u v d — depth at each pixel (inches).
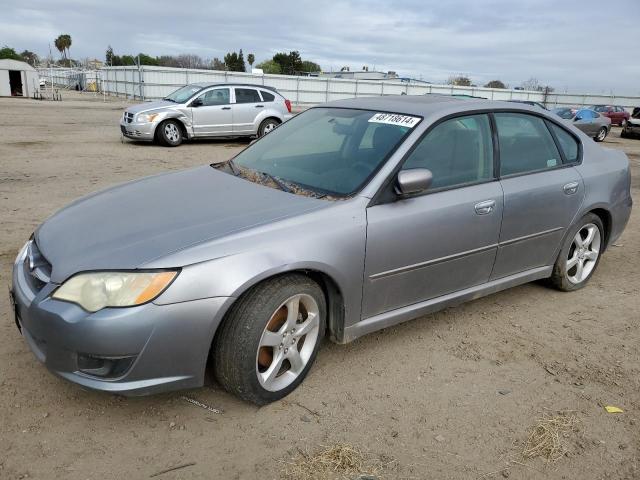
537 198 156.0
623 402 122.2
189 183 140.4
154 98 1588.3
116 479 92.7
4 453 97.2
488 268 150.8
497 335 151.6
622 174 186.4
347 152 139.1
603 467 101.3
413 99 158.2
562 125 174.4
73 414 109.0
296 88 1768.0
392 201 126.7
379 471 97.0
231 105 597.6
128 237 108.0
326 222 116.2
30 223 240.1
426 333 150.9
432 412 115.2
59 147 515.8
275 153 153.5
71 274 100.9
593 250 184.5
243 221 112.0
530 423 113.0
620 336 154.5
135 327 96.5
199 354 102.8
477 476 97.4
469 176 143.4
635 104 1974.7
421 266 133.0
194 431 105.7
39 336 101.7
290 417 111.3
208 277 100.8
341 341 125.9
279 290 109.0
